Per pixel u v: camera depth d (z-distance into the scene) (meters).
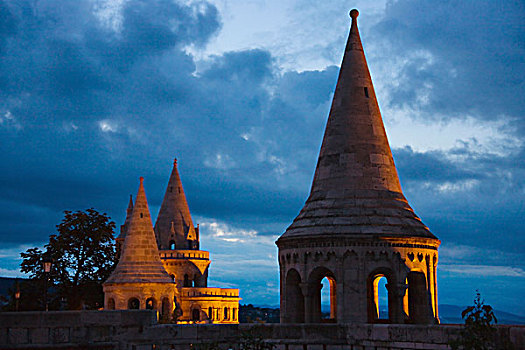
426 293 40.28
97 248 93.62
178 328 34.75
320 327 35.41
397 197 41.72
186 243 101.00
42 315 32.81
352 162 41.59
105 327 33.62
